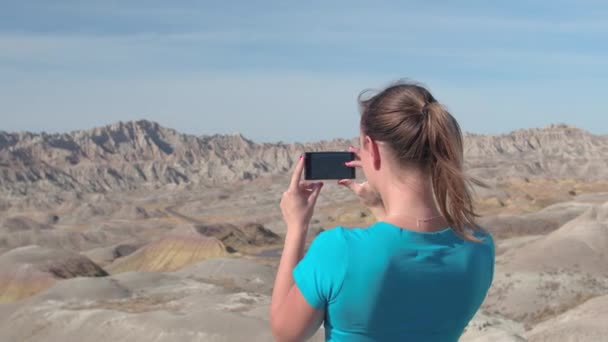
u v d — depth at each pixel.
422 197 2.16
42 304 42.72
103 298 44.81
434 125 2.11
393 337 2.09
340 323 2.06
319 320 2.09
